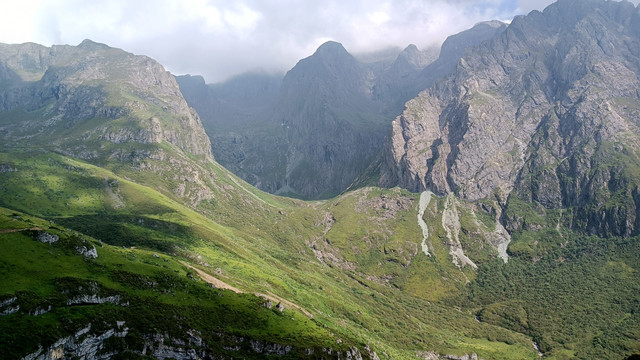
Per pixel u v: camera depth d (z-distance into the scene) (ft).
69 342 416.05
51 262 522.47
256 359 557.74
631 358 501.97
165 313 536.01
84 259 569.64
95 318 452.35
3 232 547.08
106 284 527.81
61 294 462.60
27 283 459.73
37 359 385.09
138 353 466.70
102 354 442.91
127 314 494.59
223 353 533.14
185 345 508.53
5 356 365.61
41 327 407.23
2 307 408.05
